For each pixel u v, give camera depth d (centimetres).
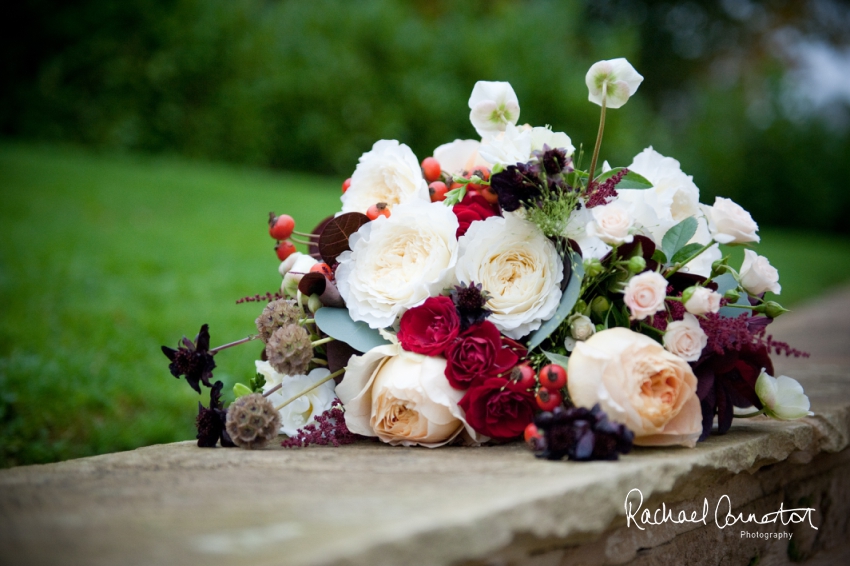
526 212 87
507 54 571
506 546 68
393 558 63
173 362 89
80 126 504
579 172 90
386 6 567
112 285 237
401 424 87
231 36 523
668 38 1027
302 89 532
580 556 75
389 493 71
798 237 752
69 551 62
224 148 526
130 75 505
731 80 974
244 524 66
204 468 79
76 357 162
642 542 80
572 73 585
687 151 790
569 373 80
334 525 65
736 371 89
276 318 91
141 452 85
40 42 497
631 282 81
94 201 372
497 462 79
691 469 80
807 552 103
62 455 126
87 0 498
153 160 500
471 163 100
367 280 89
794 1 991
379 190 97
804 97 811
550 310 86
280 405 90
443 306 86
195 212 371
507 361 85
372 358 87
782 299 357
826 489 107
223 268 268
